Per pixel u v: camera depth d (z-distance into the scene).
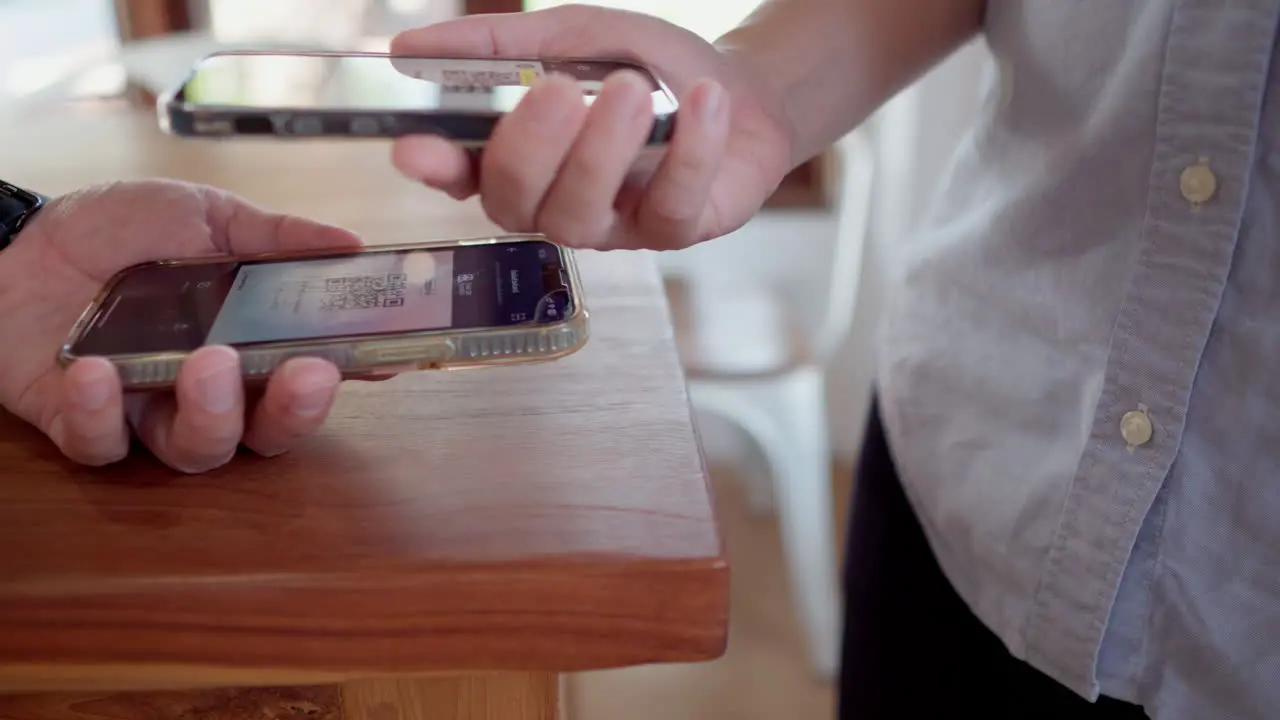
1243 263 0.40
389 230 0.58
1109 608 0.46
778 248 1.52
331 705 0.34
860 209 1.13
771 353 1.13
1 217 0.44
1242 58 0.38
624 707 1.18
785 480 1.24
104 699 0.34
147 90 1.10
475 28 0.43
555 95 0.31
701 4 1.36
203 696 0.34
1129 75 0.42
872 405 0.67
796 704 1.18
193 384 0.31
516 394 0.39
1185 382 0.42
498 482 0.34
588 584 0.31
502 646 0.31
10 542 0.32
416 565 0.31
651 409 0.38
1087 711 0.52
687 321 1.20
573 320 0.36
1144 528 0.45
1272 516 0.41
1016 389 0.50
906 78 0.56
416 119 0.32
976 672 0.58
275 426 0.33
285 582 0.30
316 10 1.38
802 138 0.51
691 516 0.33
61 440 0.35
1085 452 0.46
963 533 0.54
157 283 0.40
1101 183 0.44
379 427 0.37
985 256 0.52
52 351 0.38
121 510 0.33
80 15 1.33
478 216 0.60
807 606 1.23
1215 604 0.43
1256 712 0.44
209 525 0.32
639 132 0.32
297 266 0.42
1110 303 0.45
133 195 0.44
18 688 0.32
